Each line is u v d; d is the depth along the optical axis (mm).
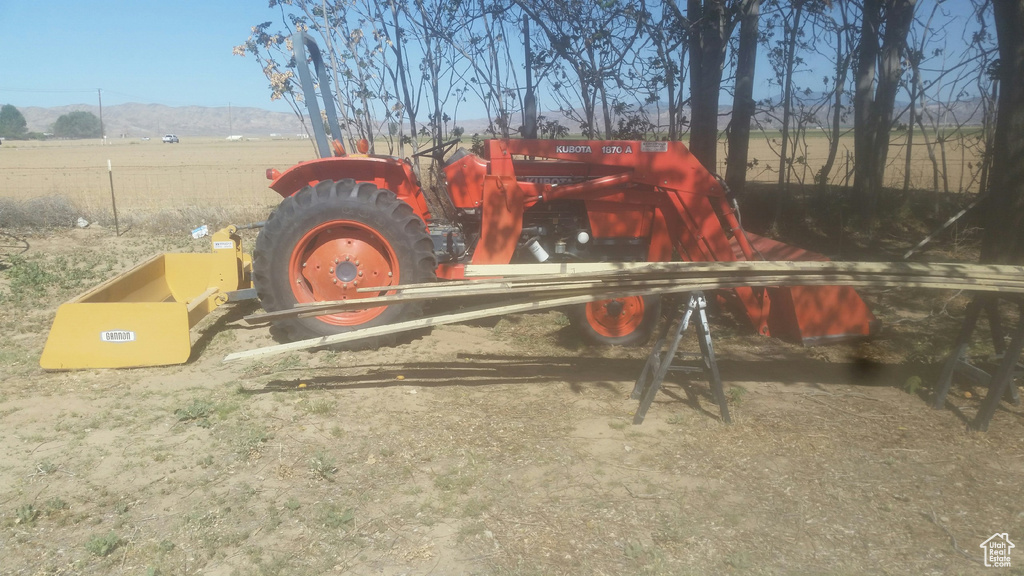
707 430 3938
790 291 5461
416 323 4133
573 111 8758
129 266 8531
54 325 4832
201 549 2857
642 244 5688
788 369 4973
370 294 5508
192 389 4555
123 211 12375
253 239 10641
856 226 10477
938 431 3918
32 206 11547
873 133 10352
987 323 6035
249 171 29844
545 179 5797
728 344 5566
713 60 8039
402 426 4004
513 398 4426
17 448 3729
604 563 2766
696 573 2697
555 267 4133
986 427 3906
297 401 4359
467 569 2727
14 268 8125
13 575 2703
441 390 4562
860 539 2930
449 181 5773
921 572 2717
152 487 3342
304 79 6230
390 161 5926
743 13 7840
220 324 6117
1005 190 5324
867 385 4656
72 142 113688
